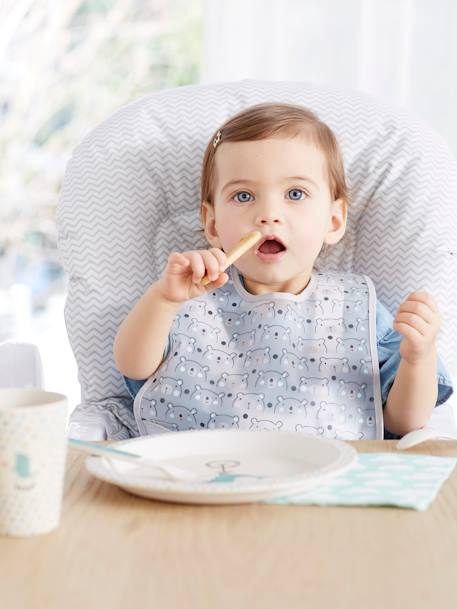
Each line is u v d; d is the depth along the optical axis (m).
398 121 1.42
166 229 1.41
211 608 0.52
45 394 0.69
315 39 2.07
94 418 1.28
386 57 2.06
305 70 2.08
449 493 0.74
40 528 0.64
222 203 1.32
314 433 1.27
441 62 2.05
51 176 3.82
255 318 1.34
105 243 1.37
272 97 1.44
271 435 0.85
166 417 1.29
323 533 0.64
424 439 0.89
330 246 1.44
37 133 3.80
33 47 3.76
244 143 1.31
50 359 2.57
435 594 0.54
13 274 3.80
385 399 1.32
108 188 1.38
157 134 1.41
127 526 0.66
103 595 0.54
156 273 1.38
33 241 3.82
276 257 1.30
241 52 2.07
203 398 1.29
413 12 2.05
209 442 0.85
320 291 1.36
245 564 0.59
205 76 2.08
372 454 0.85
